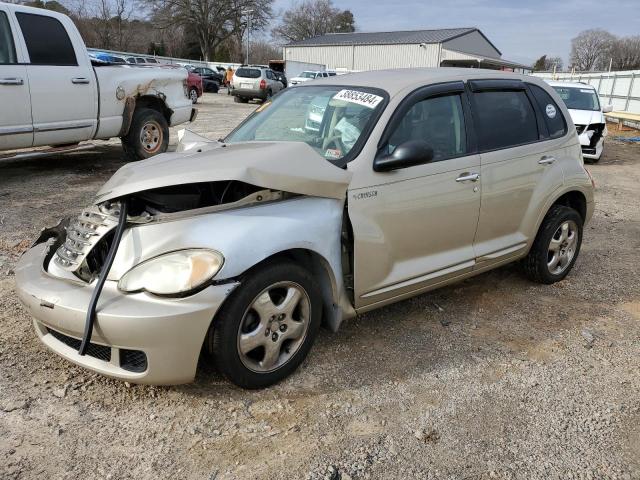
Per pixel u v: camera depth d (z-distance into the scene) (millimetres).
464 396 3199
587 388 3348
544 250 4656
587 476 2625
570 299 4633
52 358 3363
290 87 4480
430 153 3324
